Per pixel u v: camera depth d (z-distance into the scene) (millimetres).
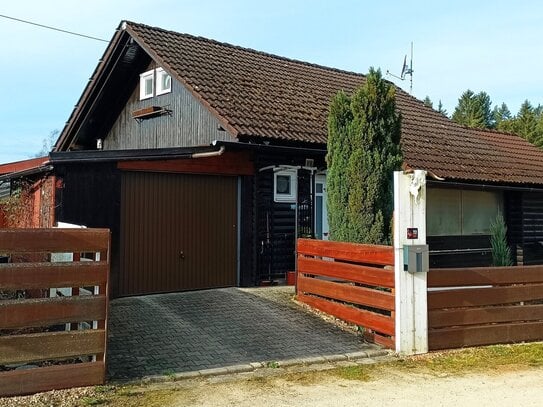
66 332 6082
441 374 7145
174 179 11055
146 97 15109
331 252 9477
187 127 13273
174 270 10992
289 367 7199
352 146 9430
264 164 12008
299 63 17375
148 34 14133
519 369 7441
